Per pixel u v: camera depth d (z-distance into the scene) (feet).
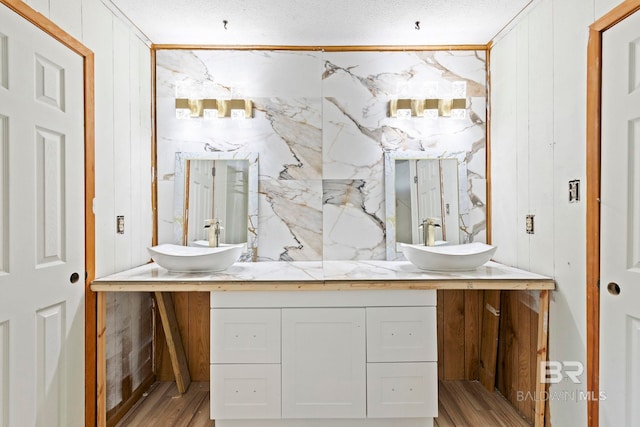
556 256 5.61
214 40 7.59
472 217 7.87
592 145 4.80
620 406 4.43
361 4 6.30
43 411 4.76
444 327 7.82
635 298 4.22
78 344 5.41
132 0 6.08
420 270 6.65
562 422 5.44
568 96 5.31
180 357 7.50
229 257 6.35
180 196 7.80
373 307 5.87
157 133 7.82
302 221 7.88
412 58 7.86
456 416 6.48
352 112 7.88
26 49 4.46
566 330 5.38
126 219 6.75
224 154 7.82
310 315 5.84
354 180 7.88
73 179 5.32
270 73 7.85
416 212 7.82
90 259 5.66
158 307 7.57
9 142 4.24
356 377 5.87
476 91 7.88
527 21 6.39
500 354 7.30
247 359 5.84
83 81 5.55
